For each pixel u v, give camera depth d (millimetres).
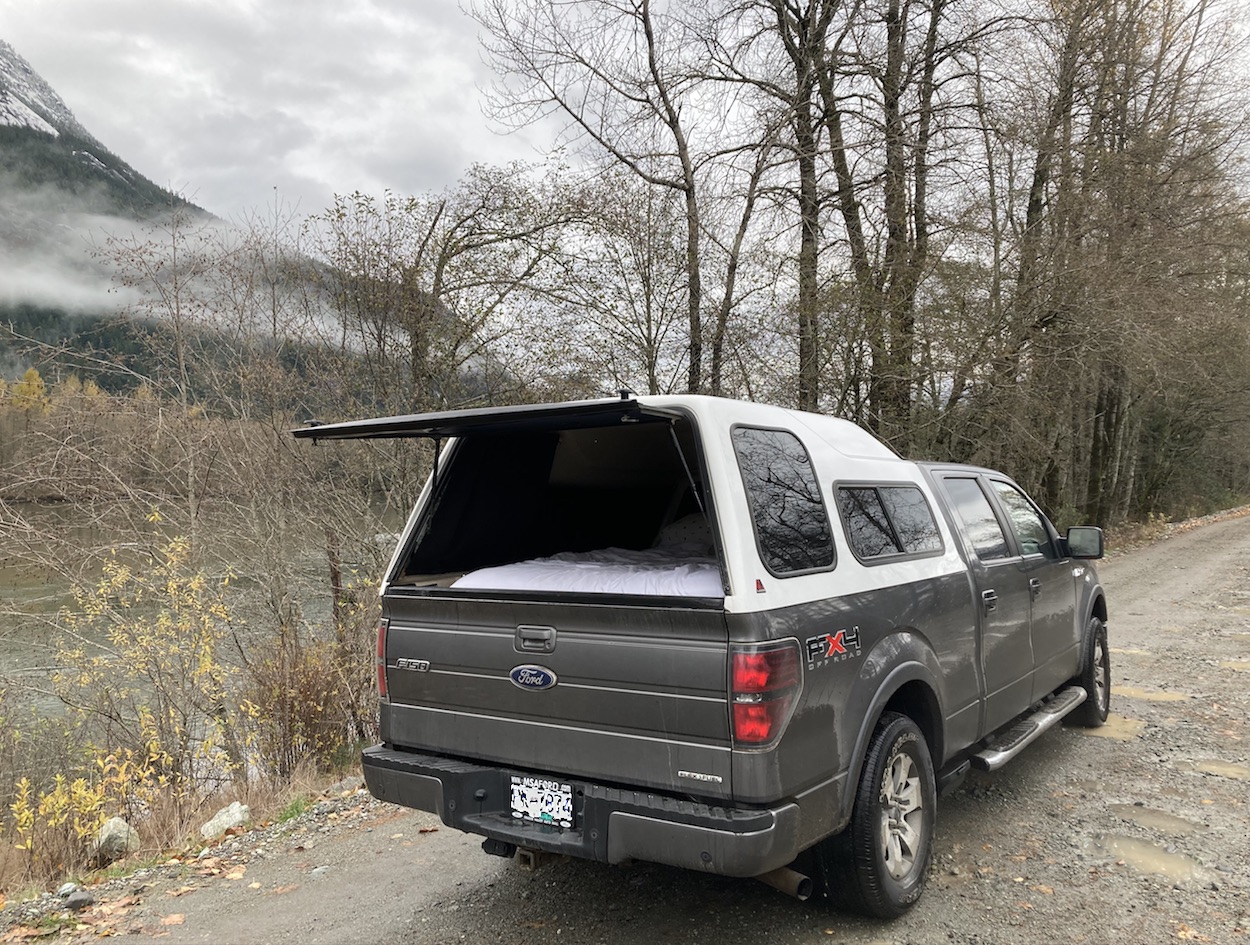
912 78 15055
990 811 4496
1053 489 22734
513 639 3166
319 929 3627
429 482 3965
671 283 13180
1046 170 15609
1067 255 14531
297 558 10156
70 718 8219
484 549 4203
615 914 3535
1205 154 17156
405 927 3566
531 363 12289
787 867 3406
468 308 11812
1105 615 6320
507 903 3715
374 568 9914
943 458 15445
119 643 7926
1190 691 6922
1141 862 3838
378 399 11312
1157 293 15258
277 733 7484
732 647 2707
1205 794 4648
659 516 5191
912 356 14297
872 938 3234
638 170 13852
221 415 10164
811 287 13477
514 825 3125
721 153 14586
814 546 3199
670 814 2729
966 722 4020
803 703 2848
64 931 3805
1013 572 4707
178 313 9969
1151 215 15883
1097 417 24391
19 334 9305
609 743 2928
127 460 9430
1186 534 24500
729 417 3070
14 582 8930
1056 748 5523
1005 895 3564
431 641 3404
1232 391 28438
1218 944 3129
